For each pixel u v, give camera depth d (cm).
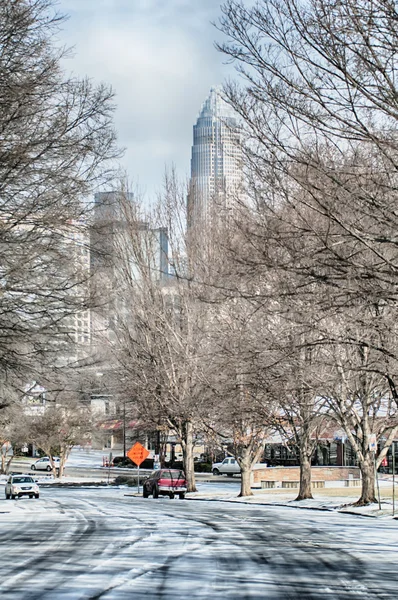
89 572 1428
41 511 3316
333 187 1587
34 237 2027
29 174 1934
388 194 1672
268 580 1365
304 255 1616
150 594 1188
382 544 1962
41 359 2272
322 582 1348
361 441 3450
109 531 2280
